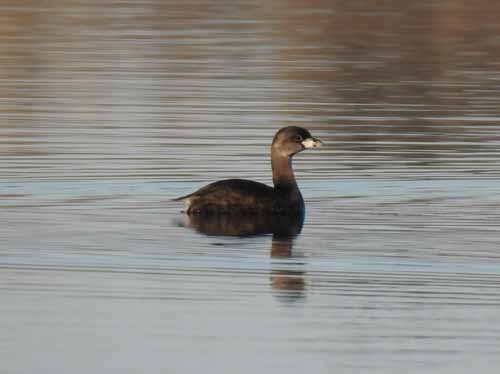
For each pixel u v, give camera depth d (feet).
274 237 55.26
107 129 77.41
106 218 57.88
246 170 68.13
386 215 59.00
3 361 40.96
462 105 86.74
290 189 59.93
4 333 43.37
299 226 57.06
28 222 56.80
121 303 46.50
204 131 77.20
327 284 48.57
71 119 80.02
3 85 90.48
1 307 45.88
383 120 81.46
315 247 53.52
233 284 48.65
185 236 55.11
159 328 44.11
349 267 50.62
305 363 40.96
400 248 53.21
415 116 82.89
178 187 64.18
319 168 68.64
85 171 66.74
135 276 49.47
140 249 52.90
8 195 61.57
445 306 46.24
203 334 43.50
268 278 49.34
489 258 51.75
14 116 80.64
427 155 71.77
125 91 89.10
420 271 50.01
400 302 46.55
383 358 41.45
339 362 41.06
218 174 67.15
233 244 53.98
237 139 75.31
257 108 84.38
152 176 66.18
